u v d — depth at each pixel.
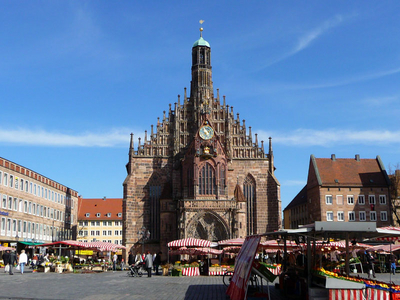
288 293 37.94
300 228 31.77
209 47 120.50
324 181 124.19
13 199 103.94
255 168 113.50
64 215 143.62
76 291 39.81
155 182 112.94
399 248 73.38
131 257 78.12
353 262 79.19
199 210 102.62
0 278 56.56
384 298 29.19
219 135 114.56
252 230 111.12
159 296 36.47
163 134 115.19
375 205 123.19
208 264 71.06
